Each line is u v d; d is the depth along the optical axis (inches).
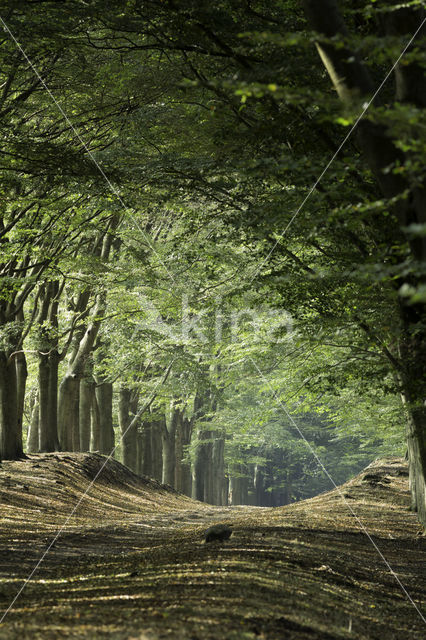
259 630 287.6
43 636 265.4
